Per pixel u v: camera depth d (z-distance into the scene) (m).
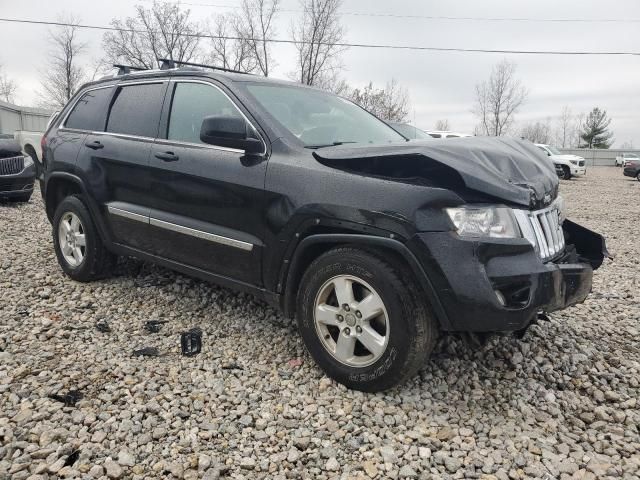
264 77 4.17
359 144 3.63
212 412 2.85
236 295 4.57
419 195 2.78
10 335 3.67
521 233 2.82
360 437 2.67
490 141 3.43
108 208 4.41
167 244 4.01
